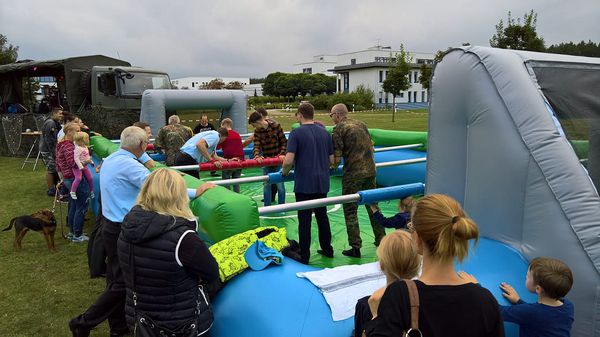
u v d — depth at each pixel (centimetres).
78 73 1413
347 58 8562
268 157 755
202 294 284
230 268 326
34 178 1182
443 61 407
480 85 361
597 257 292
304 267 345
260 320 293
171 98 1161
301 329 284
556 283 263
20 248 636
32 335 413
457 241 181
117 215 378
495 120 348
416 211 196
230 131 859
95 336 410
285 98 7031
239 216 353
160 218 263
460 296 175
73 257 607
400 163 679
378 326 176
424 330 171
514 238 340
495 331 175
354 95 5159
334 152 526
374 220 578
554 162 313
